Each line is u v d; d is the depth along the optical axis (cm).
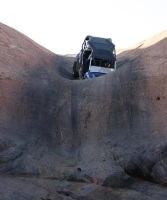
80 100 1397
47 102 1379
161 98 1170
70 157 1142
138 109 1209
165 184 888
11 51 1589
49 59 2108
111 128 1218
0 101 1284
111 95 1334
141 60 1456
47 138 1222
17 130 1216
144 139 1058
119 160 1024
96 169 974
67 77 2112
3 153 1071
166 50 1391
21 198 838
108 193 877
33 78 1489
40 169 1026
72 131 1264
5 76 1377
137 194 864
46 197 861
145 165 938
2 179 958
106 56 1827
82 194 869
